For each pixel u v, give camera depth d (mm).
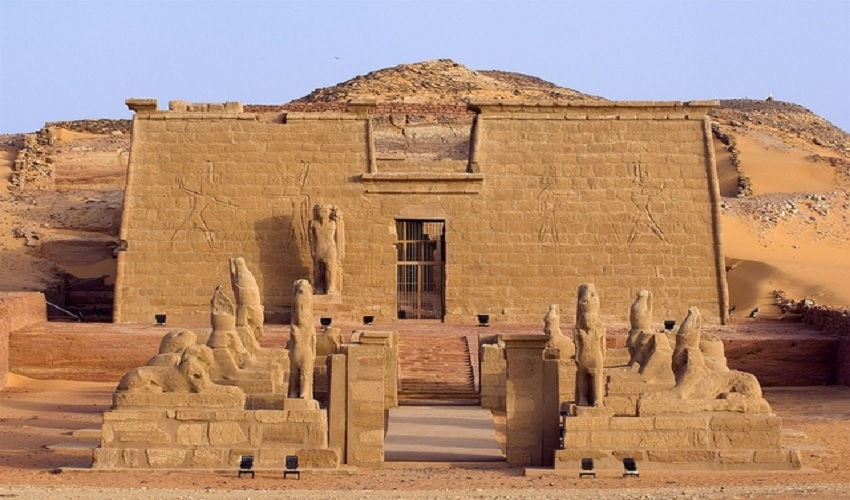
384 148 84938
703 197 57281
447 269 56469
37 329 51344
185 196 56938
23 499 26172
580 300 33062
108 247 69125
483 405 43594
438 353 49562
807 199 84312
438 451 35188
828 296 68812
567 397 40969
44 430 38812
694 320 32781
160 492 27750
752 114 112938
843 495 26672
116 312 55750
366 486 29359
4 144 85812
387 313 56375
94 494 27203
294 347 33031
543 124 57906
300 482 30109
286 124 57688
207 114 57688
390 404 43406
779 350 50500
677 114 57969
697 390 32281
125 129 94875
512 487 29109
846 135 113625
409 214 56844
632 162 57500
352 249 56688
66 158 83688
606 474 30969
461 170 73125
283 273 56500
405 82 98875
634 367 37031
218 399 32156
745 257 74875
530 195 57125
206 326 55906
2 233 69312
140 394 32094
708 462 31766
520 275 56531
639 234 56906
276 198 57000
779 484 29281
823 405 45062
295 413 31969
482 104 57781
